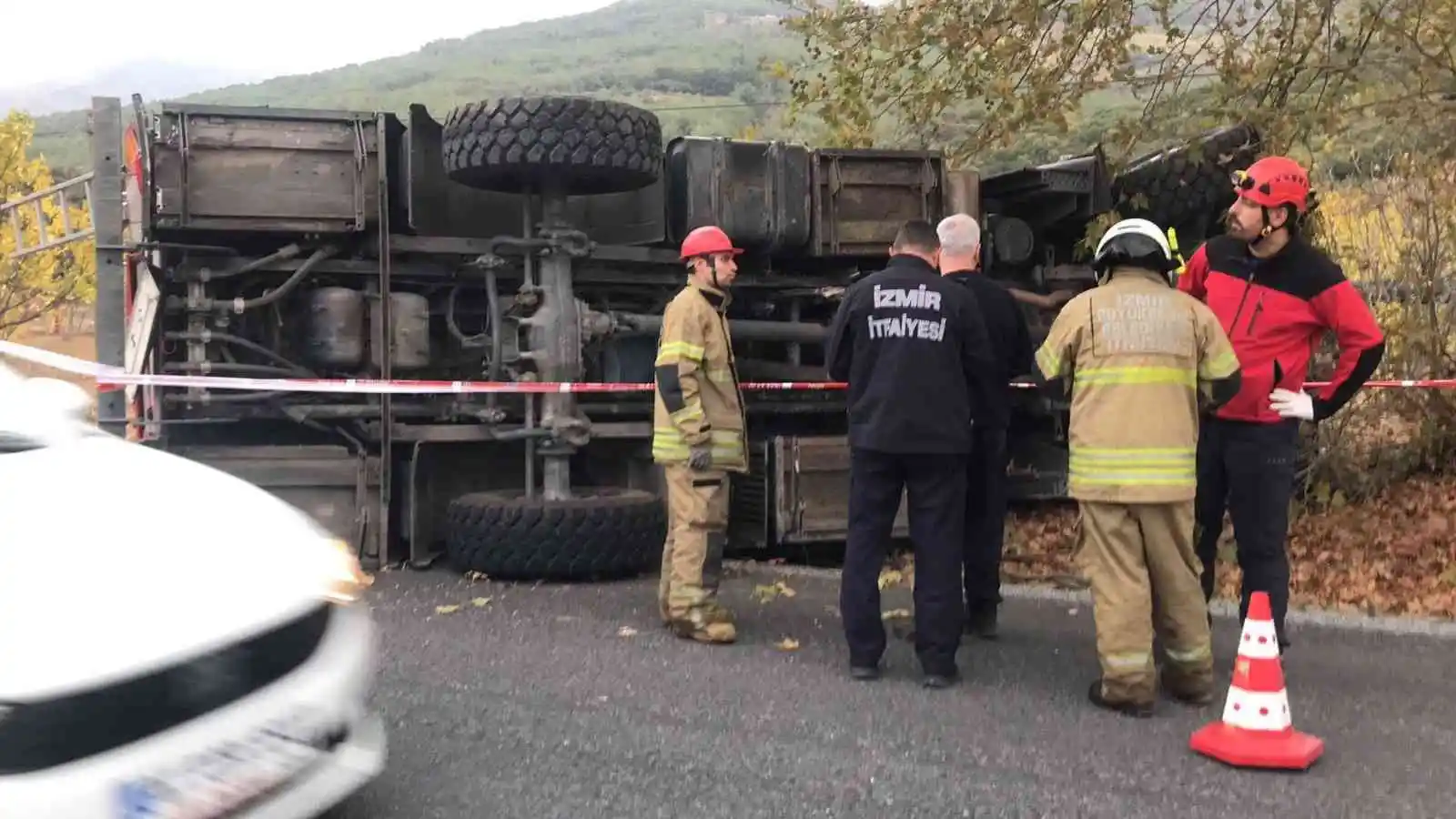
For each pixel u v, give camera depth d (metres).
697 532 5.92
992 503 6.09
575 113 7.12
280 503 3.62
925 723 4.73
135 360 7.81
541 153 7.07
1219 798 4.01
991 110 9.91
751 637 6.05
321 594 3.11
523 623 6.17
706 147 8.21
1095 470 4.85
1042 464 9.60
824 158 8.50
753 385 8.38
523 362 7.56
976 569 6.13
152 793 2.54
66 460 3.42
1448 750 4.51
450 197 8.23
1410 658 5.84
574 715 4.72
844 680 5.31
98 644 2.59
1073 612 6.87
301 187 7.36
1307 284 5.21
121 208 8.30
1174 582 4.96
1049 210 9.42
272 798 2.81
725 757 4.30
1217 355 4.94
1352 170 10.12
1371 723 4.82
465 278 8.25
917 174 8.75
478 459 8.18
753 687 5.16
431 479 7.95
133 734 2.57
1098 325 4.88
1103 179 9.18
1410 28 8.90
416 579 7.27
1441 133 9.34
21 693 2.43
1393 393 9.89
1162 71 9.52
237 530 3.20
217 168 7.20
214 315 7.51
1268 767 4.27
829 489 8.31
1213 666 5.68
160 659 2.64
